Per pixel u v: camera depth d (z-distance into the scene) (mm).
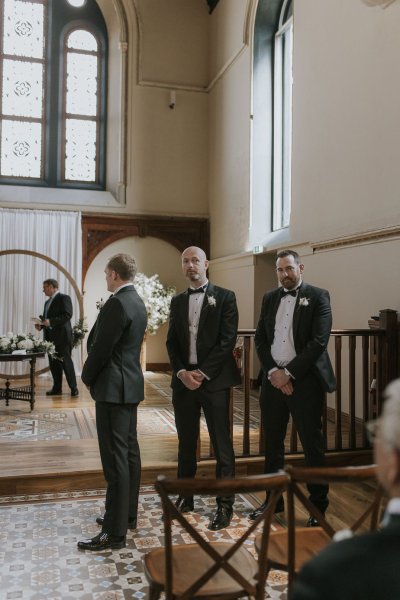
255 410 6758
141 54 10523
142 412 6574
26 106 10586
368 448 4695
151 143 10609
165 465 4367
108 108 10898
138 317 3342
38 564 2994
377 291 5434
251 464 4504
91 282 10305
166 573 1839
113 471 3230
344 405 6031
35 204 10047
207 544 1831
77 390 7680
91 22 10914
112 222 10414
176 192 10711
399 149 5094
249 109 8703
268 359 3629
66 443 5043
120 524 3199
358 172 5746
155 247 10656
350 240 5855
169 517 1819
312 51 6719
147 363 10594
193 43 10812
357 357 5750
